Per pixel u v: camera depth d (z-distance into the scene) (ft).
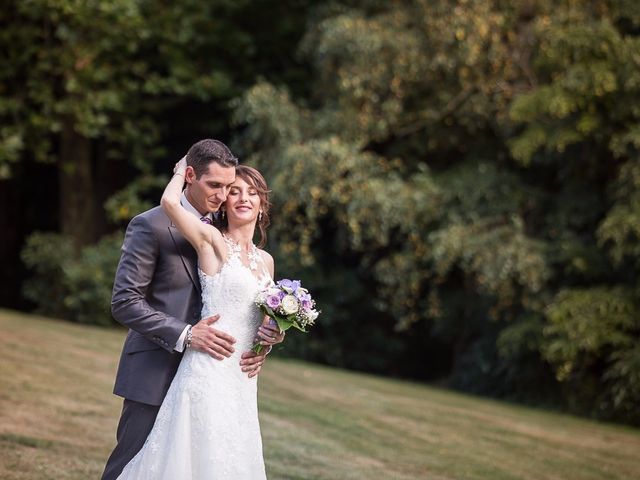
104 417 21.01
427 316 42.98
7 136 42.80
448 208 38.06
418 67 37.86
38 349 28.19
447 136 41.55
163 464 12.05
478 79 37.78
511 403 36.52
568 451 23.84
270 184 38.55
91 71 42.70
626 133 33.99
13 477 15.75
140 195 54.08
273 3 48.14
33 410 20.62
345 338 45.98
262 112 39.75
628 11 35.22
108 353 29.71
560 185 40.88
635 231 32.17
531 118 35.01
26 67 44.01
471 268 35.29
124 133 46.19
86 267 43.24
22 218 55.93
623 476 21.39
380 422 24.54
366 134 39.55
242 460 12.25
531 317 35.70
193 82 46.09
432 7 37.63
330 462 19.36
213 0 46.39
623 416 32.86
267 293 12.38
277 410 24.12
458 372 42.04
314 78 46.52
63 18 42.60
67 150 47.65
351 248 42.98
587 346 32.04
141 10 45.55
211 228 12.48
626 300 33.04
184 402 12.12
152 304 12.46
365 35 38.22
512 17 37.37
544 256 34.81
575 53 33.99
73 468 16.79
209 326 12.21
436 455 21.38
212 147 12.45
